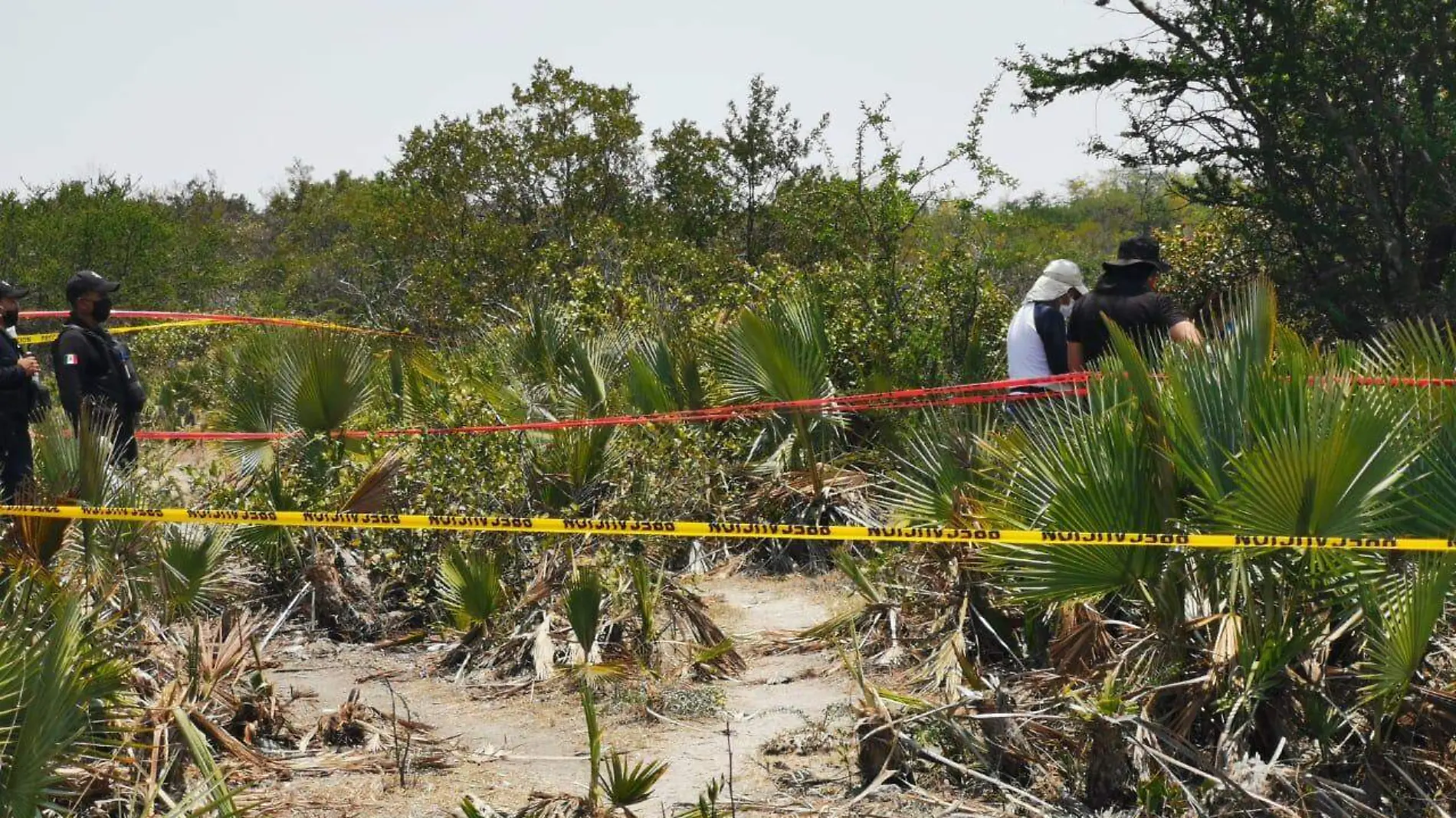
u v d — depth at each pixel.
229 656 5.71
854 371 12.15
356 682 6.85
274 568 8.23
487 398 10.59
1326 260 13.88
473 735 5.83
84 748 4.28
